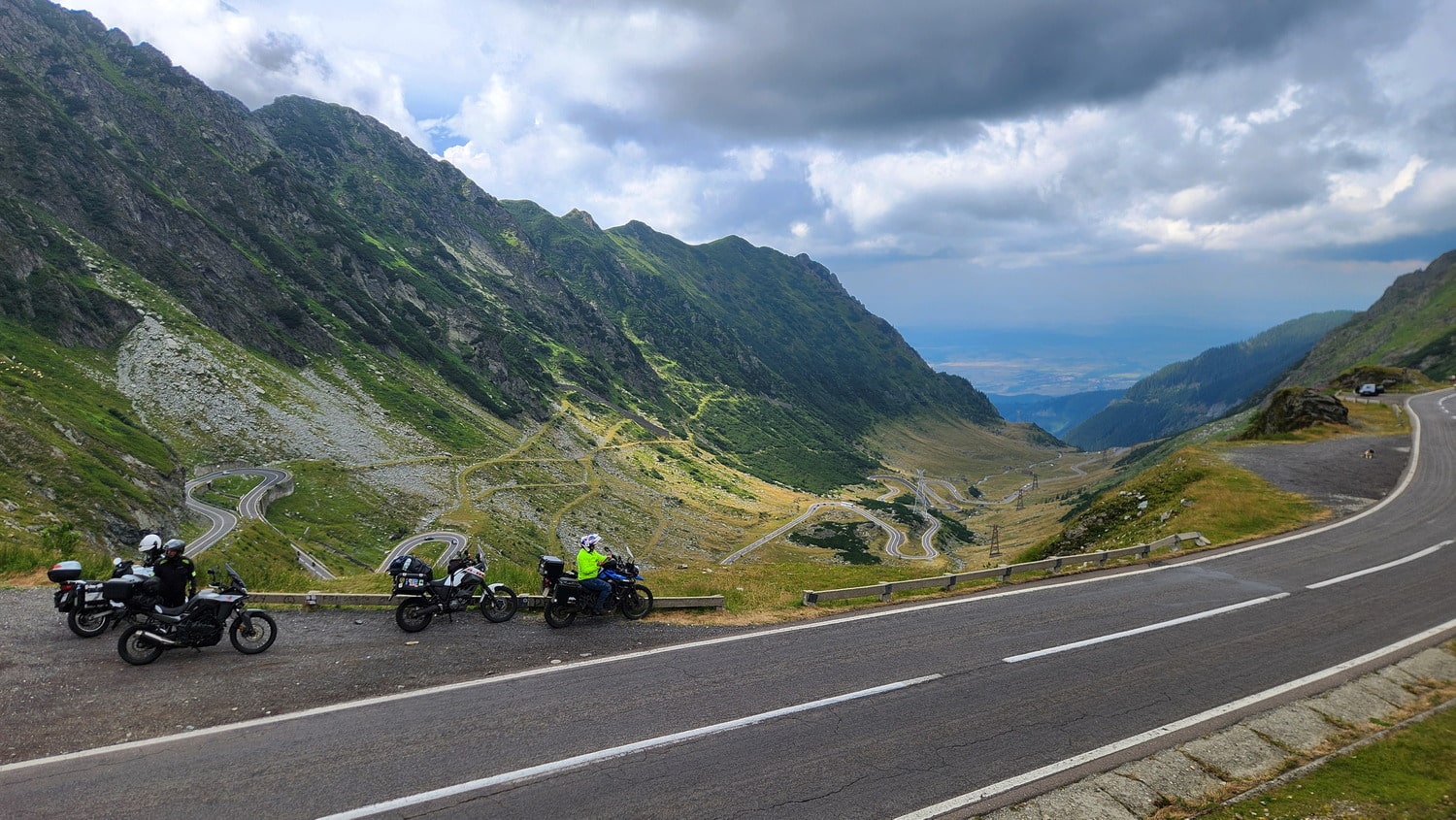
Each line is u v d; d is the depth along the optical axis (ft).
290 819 27.50
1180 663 46.88
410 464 487.61
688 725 36.73
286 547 297.33
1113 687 42.98
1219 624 54.34
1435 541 78.69
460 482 481.05
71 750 31.83
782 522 632.38
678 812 29.07
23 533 99.81
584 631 51.75
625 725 36.52
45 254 468.75
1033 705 40.27
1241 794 32.27
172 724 34.81
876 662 46.29
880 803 30.37
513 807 28.94
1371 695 42.65
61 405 325.62
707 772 32.19
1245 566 71.46
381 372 606.96
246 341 535.60
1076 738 36.81
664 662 45.68
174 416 420.77
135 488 265.54
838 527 614.34
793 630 52.60
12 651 43.16
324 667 43.14
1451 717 39.73
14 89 566.36
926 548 566.77
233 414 448.24
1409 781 33.37
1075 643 50.11
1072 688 42.70
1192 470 119.65
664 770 32.30
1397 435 153.79
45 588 57.67
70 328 427.33
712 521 599.57
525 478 537.24
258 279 614.34
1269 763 35.17
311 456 446.60
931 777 32.55
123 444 323.57
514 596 55.06
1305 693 42.65
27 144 538.88
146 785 29.30
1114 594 62.49
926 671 44.93
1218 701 41.42
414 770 31.45
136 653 43.09
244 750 32.53
